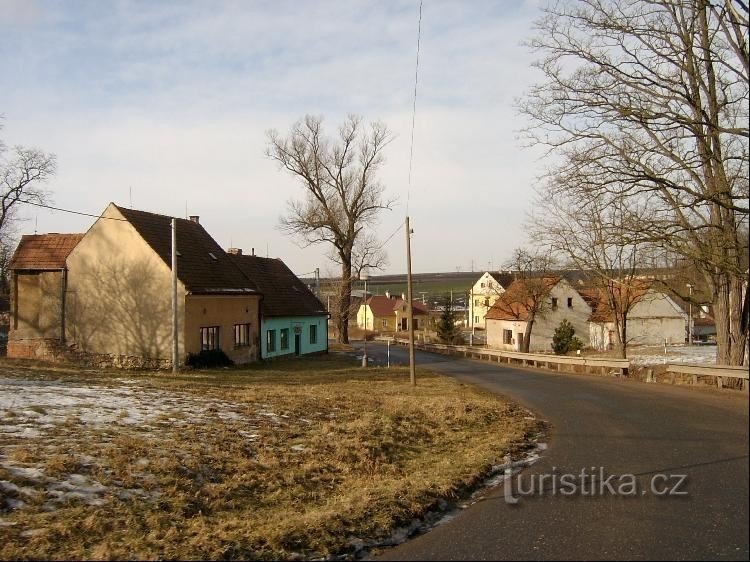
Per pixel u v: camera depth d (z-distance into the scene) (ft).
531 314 150.20
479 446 41.45
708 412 46.44
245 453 36.01
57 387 58.34
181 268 94.79
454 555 20.44
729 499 24.04
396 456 39.58
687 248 57.98
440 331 200.54
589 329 182.09
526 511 25.14
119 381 67.31
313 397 60.44
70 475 28.25
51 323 97.66
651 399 58.18
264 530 23.56
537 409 58.70
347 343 189.67
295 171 159.84
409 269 82.23
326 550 22.16
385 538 23.66
